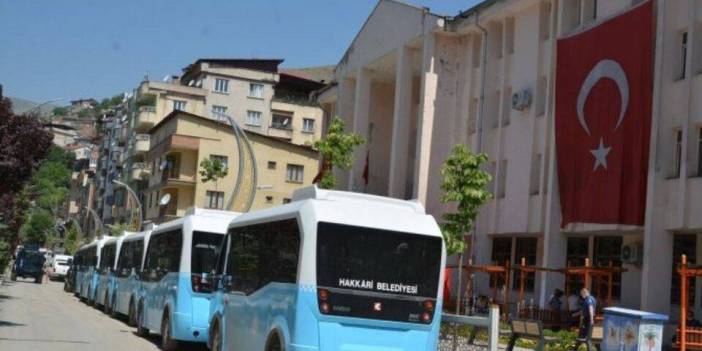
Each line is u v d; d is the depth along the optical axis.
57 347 18.45
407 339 12.05
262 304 13.11
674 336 20.45
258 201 65.75
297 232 12.09
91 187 125.00
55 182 161.00
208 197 64.62
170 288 19.89
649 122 23.45
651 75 23.64
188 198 65.19
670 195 22.67
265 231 13.73
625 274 25.36
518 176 30.58
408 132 38.22
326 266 11.74
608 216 24.58
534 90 30.23
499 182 32.00
